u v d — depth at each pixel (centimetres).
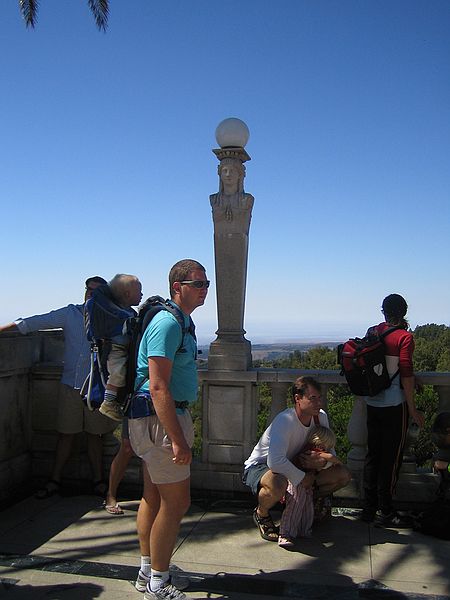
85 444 552
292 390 433
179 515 318
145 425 316
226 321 514
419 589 348
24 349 541
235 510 484
